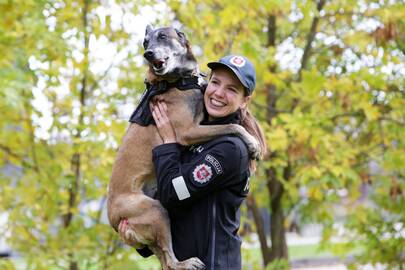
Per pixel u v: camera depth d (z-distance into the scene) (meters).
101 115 6.55
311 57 8.12
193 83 3.94
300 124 6.29
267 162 6.89
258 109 7.57
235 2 6.44
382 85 6.71
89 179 6.85
